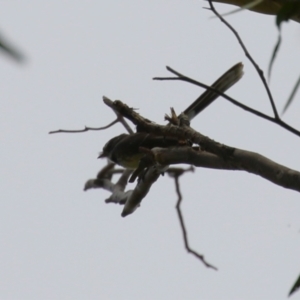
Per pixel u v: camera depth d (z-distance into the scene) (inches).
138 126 225.6
